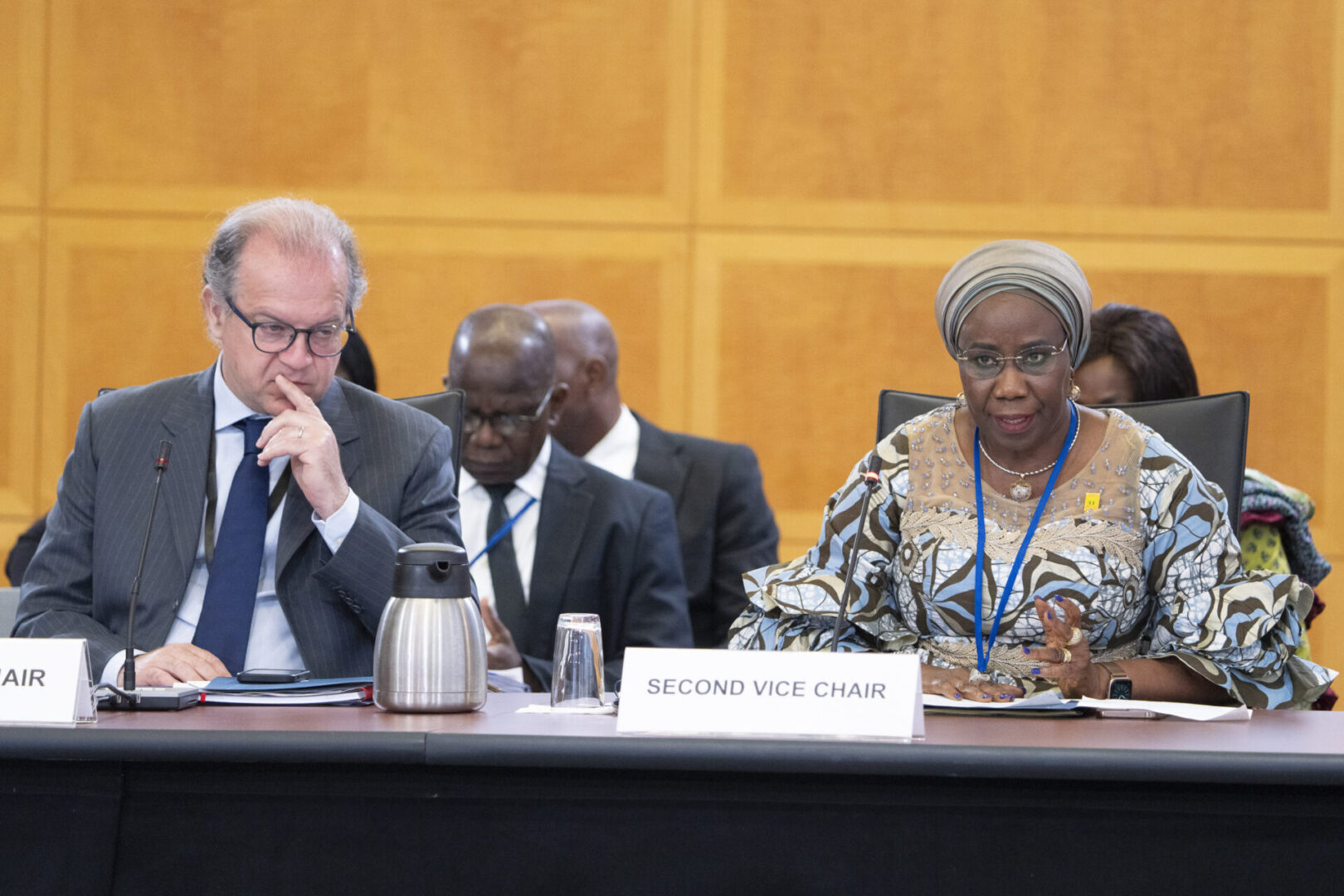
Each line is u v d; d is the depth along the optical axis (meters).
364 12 16.53
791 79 16.55
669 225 16.62
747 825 4.75
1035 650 6.41
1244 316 16.48
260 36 16.52
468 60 16.58
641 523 10.61
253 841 4.80
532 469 10.64
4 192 16.48
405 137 16.58
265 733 4.74
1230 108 16.42
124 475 7.61
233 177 16.53
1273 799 4.66
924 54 16.52
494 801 4.77
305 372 7.40
